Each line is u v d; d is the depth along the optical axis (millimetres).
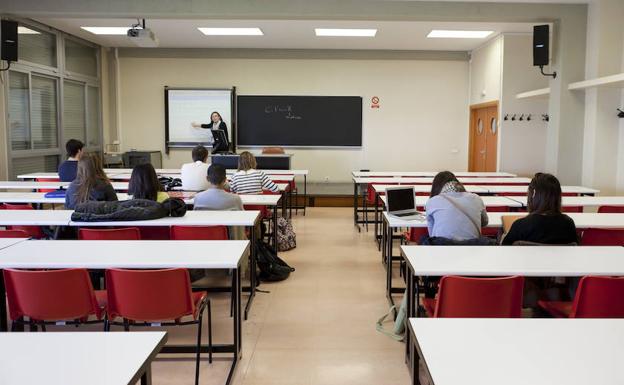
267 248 4926
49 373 1443
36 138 8250
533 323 1835
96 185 4223
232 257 2777
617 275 2520
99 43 9945
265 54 10383
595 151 6898
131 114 10570
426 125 10531
